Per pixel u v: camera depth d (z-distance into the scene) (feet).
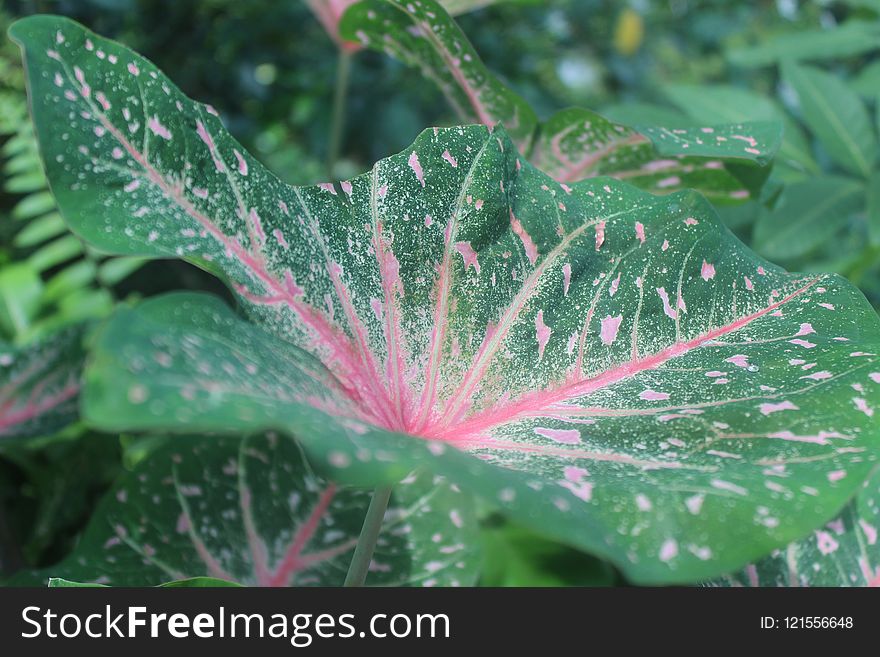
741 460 1.14
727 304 1.35
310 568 1.59
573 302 1.34
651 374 1.29
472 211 1.35
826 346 1.28
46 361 1.49
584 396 1.28
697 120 2.44
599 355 1.31
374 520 1.29
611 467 1.14
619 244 1.37
